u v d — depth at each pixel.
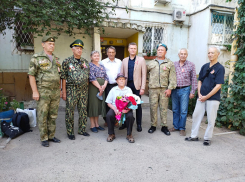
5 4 3.77
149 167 2.36
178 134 3.53
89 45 5.56
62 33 5.26
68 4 4.32
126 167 2.34
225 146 3.03
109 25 5.45
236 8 3.72
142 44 6.46
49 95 2.81
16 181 2.03
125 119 3.12
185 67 3.44
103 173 2.21
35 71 2.70
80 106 3.27
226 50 6.86
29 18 4.20
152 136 3.41
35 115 3.85
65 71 3.07
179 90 3.50
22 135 3.36
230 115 3.68
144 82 3.46
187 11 7.35
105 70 3.54
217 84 2.79
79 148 2.86
